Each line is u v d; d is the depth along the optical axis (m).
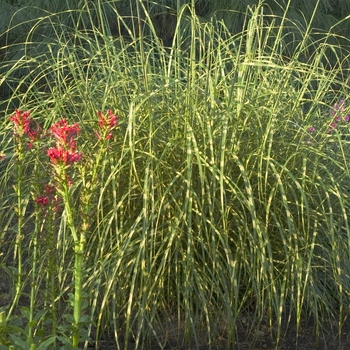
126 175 4.74
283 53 9.22
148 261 4.39
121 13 9.10
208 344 4.40
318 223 4.64
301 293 4.65
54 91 5.58
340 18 9.98
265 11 9.22
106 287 4.29
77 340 3.39
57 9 8.88
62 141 3.19
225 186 4.66
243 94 4.74
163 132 4.86
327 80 5.30
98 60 6.15
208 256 4.59
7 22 8.84
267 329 4.59
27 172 4.99
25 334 3.39
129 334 4.47
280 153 4.87
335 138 5.11
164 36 9.06
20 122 3.48
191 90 4.87
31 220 5.31
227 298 4.29
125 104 5.07
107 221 4.63
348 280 4.75
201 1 9.26
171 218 4.56
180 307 4.62
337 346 4.50
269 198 4.33
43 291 4.38
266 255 4.68
